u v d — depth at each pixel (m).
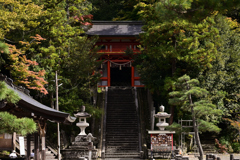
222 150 27.83
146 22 29.55
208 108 19.88
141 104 34.25
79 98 30.08
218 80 27.77
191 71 28.28
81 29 33.53
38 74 24.69
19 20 24.48
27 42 24.73
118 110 32.81
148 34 27.28
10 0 24.33
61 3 33.28
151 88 29.41
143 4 27.88
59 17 27.20
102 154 25.09
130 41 39.91
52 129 28.23
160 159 23.95
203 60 26.64
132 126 30.41
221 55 28.02
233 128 30.02
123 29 40.06
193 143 28.55
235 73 28.95
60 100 27.31
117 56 39.81
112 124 30.66
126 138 28.61
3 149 14.95
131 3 47.62
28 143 13.34
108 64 39.62
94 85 31.30
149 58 30.56
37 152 13.89
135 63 31.70
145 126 30.41
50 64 26.75
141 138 28.58
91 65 29.22
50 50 26.72
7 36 26.56
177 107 27.48
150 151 24.64
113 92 37.03
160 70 29.67
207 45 26.42
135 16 47.84
